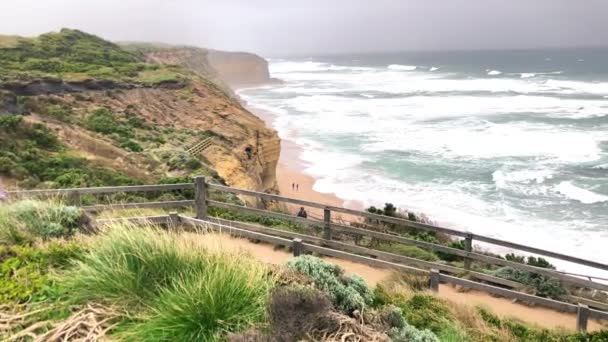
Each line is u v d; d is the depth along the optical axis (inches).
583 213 882.8
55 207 212.2
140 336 115.2
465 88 3193.9
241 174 1099.9
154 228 217.6
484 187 1063.0
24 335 113.7
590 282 262.5
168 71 1756.9
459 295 294.2
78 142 987.9
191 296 121.5
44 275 145.6
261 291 133.3
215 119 1382.9
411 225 295.0
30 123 942.4
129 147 1040.2
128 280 132.0
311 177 1241.4
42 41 2021.4
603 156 1301.7
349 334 119.8
